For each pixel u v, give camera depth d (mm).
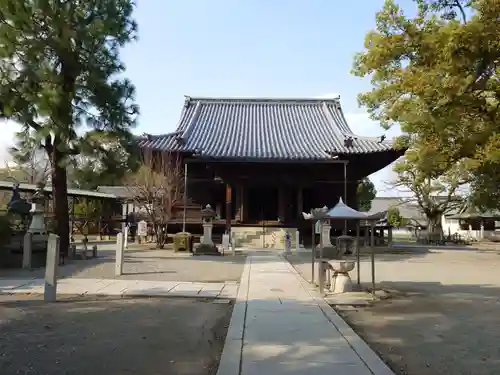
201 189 37219
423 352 6594
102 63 19766
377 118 15836
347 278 11836
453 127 11969
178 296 11164
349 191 36562
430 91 10766
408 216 71688
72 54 18453
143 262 19625
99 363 5824
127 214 39125
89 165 19812
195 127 40156
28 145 20141
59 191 20188
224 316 8945
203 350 6496
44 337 7094
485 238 55188
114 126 19781
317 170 35781
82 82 19125
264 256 23578
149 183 29188
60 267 16938
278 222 34750
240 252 26469
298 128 40812
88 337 7129
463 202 48344
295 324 8016
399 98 13977
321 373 5395
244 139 37969
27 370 5504
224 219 36438
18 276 14312
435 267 20062
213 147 35688
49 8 17375
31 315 8750
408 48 11773
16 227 19906
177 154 33375
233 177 35281
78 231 42812
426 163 14961
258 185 35875
